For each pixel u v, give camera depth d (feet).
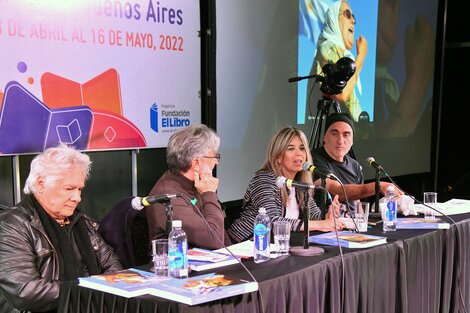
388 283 8.67
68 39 11.50
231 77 15.31
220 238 8.42
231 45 15.23
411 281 9.21
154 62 13.20
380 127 20.53
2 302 7.25
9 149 10.75
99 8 11.99
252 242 8.80
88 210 12.69
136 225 8.79
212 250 8.33
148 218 8.53
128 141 12.80
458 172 24.02
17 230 7.31
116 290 6.13
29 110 10.98
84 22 11.75
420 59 22.33
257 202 10.10
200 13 14.47
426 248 9.50
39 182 7.54
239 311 6.22
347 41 18.84
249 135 15.97
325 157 12.70
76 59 11.66
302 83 17.40
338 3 18.42
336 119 12.69
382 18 20.26
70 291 6.54
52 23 11.21
